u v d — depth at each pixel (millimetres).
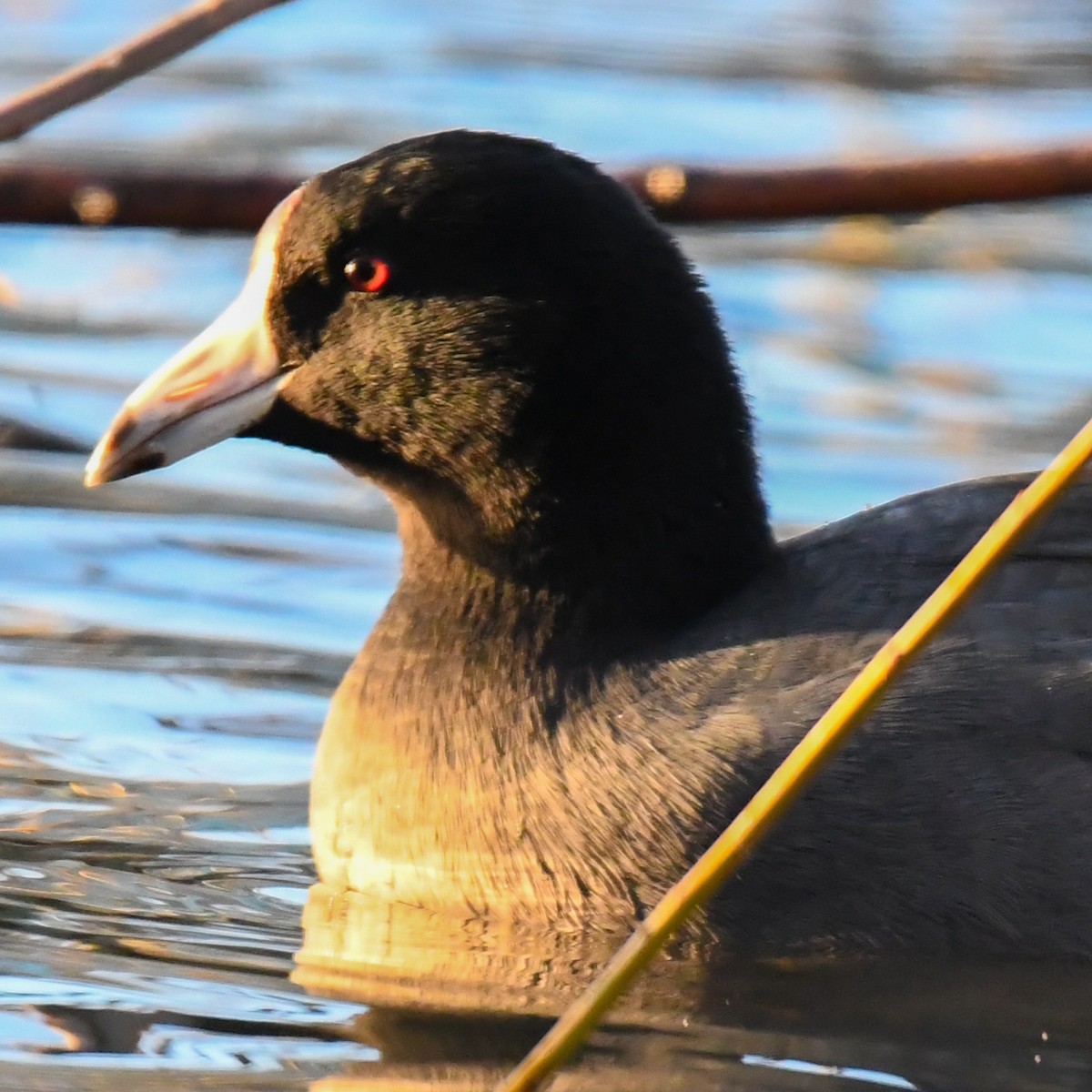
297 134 20859
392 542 13789
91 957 8539
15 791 10398
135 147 20562
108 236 19406
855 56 23625
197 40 10516
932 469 14680
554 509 9523
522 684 9344
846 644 9125
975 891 8719
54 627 12359
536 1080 6516
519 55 23391
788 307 17844
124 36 23297
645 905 8891
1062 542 9453
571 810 9000
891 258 19078
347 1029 7898
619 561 9531
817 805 8742
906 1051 7875
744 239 19438
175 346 16828
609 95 21984
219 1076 7410
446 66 22938
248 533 13812
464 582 9672
